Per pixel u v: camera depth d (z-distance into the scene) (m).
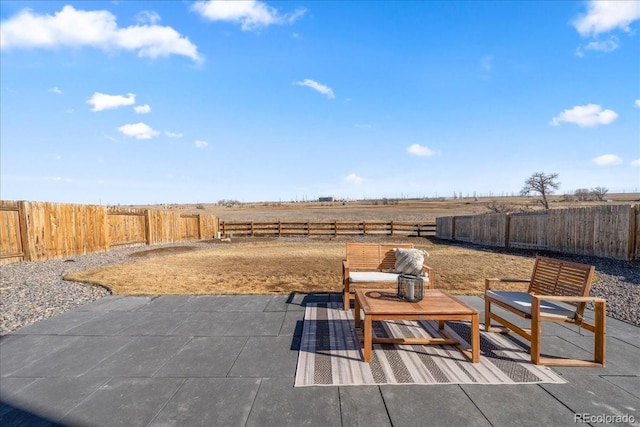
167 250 13.23
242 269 8.57
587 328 3.13
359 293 3.93
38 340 3.73
